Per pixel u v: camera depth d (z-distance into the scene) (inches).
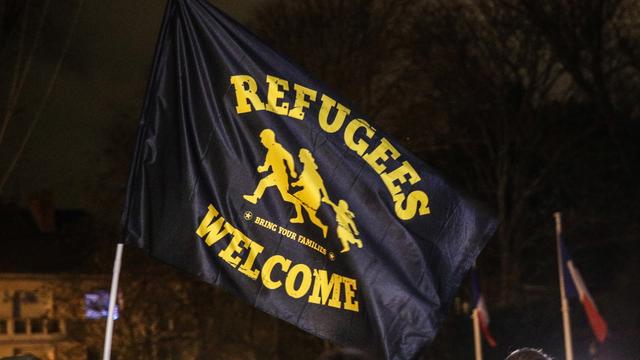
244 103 202.4
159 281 1010.1
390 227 206.7
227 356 999.6
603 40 1007.0
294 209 202.4
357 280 204.4
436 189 209.0
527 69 1100.5
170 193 198.7
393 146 208.2
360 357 219.6
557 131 1153.4
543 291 1120.2
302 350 980.6
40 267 1478.8
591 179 1138.7
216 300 1003.3
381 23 966.4
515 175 1176.2
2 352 1429.6
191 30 203.3
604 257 1157.7
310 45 956.0
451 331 1009.5
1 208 1649.9
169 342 1008.9
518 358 190.1
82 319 1045.8
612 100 1036.5
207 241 198.5
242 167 201.0
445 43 1011.9
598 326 534.3
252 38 204.2
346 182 205.6
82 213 1662.2
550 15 1010.1
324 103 205.8
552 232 1146.0
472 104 1076.5
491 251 1162.6
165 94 201.6
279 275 200.7
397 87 980.6
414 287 206.5
